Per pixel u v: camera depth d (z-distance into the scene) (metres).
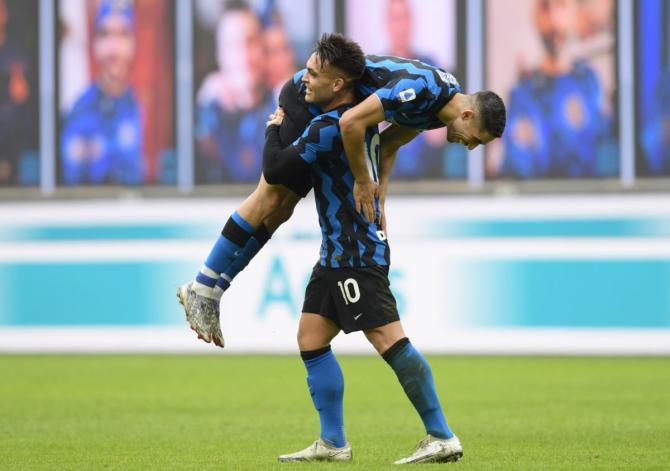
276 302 43.34
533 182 42.47
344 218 19.14
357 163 18.66
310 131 19.06
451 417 27.88
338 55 18.89
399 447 22.45
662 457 20.67
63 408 30.05
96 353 44.88
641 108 42.28
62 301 44.31
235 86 44.22
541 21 42.62
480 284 42.00
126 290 43.88
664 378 35.94
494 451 21.59
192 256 43.47
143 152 44.88
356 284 19.02
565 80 42.62
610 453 21.25
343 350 45.28
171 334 43.66
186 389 34.41
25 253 44.47
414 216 42.41
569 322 41.41
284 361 42.47
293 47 43.84
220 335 20.56
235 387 34.91
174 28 44.53
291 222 43.06
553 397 31.83
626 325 41.16
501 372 38.12
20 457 21.08
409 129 20.25
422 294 42.38
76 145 45.19
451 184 43.16
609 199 41.16
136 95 44.84
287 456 20.06
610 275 41.12
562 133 42.75
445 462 19.17
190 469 19.23
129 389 34.44
